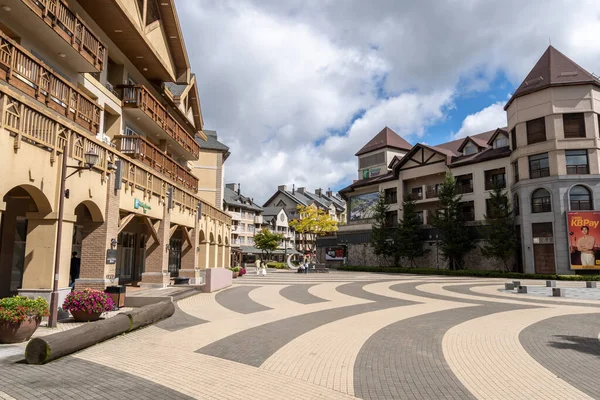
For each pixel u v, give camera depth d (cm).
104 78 1844
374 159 5859
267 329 1083
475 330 1081
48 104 1148
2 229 1329
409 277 3588
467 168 4278
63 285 1122
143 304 1411
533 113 3500
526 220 3456
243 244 7662
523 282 2917
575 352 845
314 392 593
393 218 5125
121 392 570
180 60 2594
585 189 3256
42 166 1033
